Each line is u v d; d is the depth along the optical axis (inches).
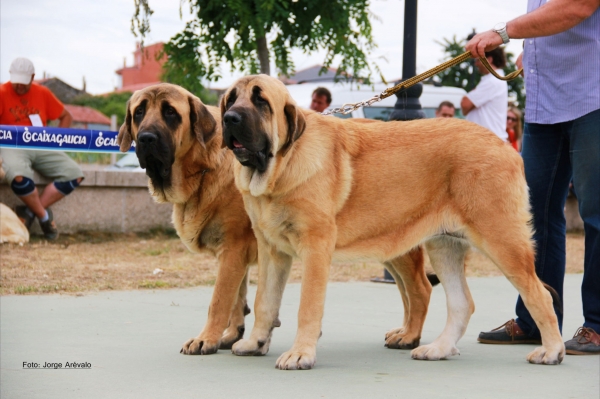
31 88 395.9
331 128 177.6
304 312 166.6
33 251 357.4
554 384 151.3
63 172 401.1
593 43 187.3
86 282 287.0
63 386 141.9
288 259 180.1
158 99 182.5
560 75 193.0
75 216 426.0
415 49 315.6
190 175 186.5
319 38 440.1
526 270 175.6
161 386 143.5
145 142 177.2
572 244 498.3
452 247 187.2
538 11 183.3
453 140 180.9
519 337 200.1
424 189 181.2
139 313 229.0
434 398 137.3
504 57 378.9
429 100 592.4
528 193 186.2
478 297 283.3
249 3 414.3
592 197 188.5
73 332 196.7
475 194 175.9
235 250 185.9
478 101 374.0
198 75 455.2
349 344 196.1
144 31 429.7
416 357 177.5
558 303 196.2
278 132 164.7
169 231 458.6
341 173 174.4
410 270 194.1
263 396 136.9
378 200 179.0
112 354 172.7
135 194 448.5
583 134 188.7
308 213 166.7
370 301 269.0
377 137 183.6
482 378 156.3
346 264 381.1
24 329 199.0
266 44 444.8
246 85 164.7
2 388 139.7
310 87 548.7
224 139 162.4
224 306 182.9
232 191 185.9
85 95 2338.8
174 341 189.6
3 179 387.2
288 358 162.4
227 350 187.3
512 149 181.3
